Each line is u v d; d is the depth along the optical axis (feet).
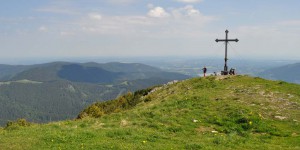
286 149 67.10
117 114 106.22
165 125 89.25
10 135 80.28
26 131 85.15
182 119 94.27
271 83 139.03
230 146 69.36
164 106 114.62
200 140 74.28
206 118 94.48
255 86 134.10
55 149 66.49
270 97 114.93
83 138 75.15
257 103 107.14
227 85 142.72
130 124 91.40
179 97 127.95
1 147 68.28
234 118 91.76
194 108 106.63
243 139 74.95
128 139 74.18
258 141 74.49
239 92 126.41
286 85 133.39
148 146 67.77
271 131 82.23
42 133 81.10
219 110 101.65
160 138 76.02
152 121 93.50
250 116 91.86
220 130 84.23
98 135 77.61
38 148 67.67
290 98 111.96
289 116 93.30
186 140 73.72
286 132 80.94
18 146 68.85
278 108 101.30
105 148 66.85
